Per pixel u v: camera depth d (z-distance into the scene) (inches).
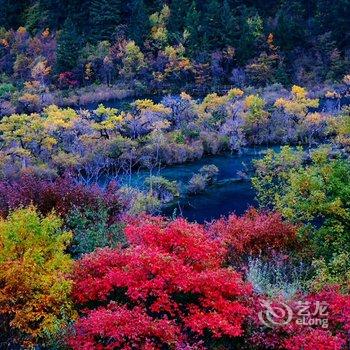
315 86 3289.9
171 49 3575.3
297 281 492.4
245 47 3646.7
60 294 391.5
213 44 3747.5
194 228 464.4
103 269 405.7
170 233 430.6
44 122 2080.5
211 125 2351.1
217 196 1567.4
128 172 1886.1
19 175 1577.3
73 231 622.8
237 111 2411.4
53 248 446.0
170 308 370.6
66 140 2108.8
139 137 2151.8
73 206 642.2
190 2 4416.8
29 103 3041.3
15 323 383.9
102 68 3690.9
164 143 2047.2
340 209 605.3
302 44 3759.8
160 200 1492.4
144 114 2331.4
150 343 334.6
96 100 3312.0
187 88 3444.9
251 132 2304.4
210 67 3496.6
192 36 3750.0
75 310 402.3
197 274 382.0
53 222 462.3
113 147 1939.0
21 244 436.1
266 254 599.2
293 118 2374.5
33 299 393.7
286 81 3388.3
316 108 2765.7
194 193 1601.9
